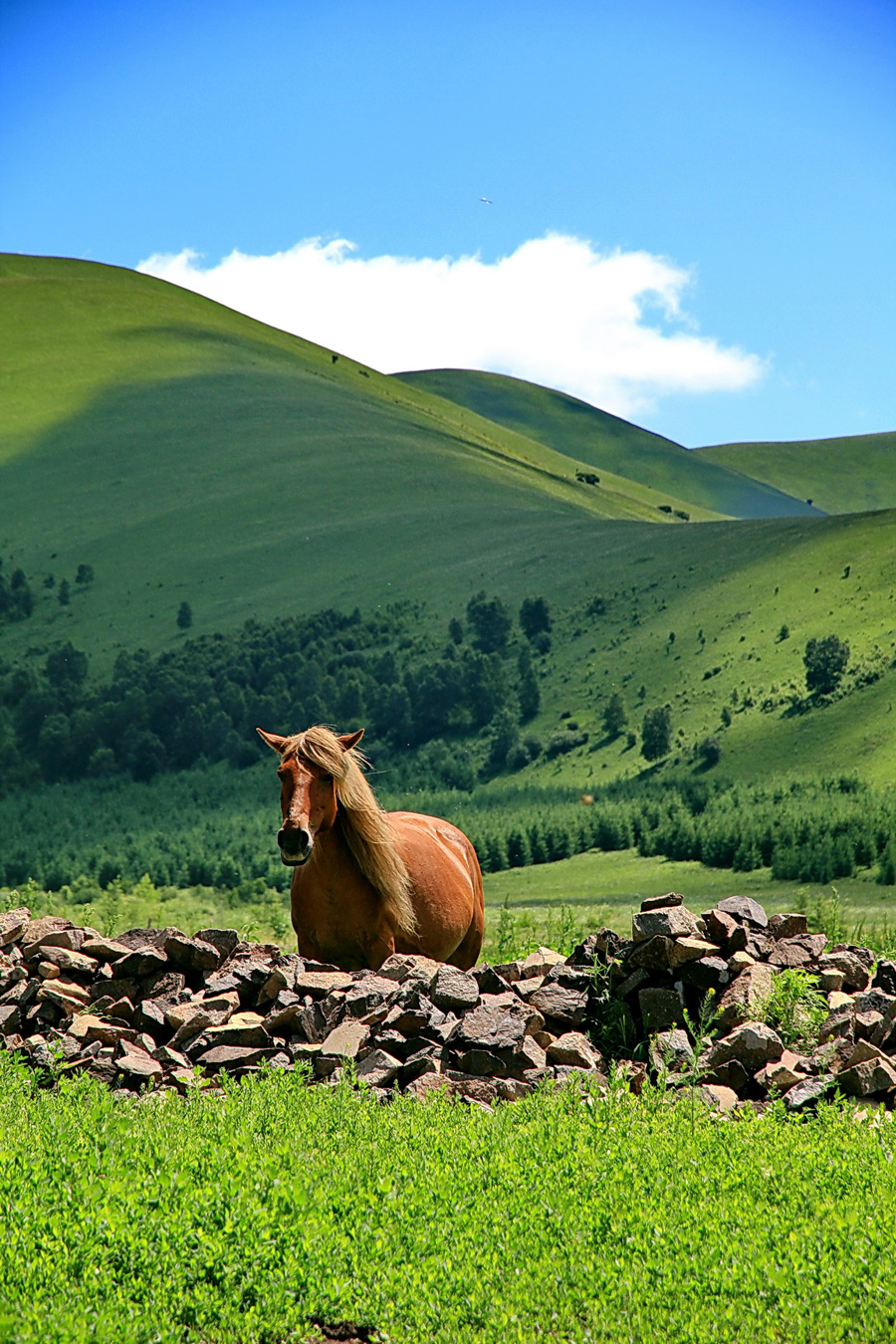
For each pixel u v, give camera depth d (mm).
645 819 97062
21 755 155750
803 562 151250
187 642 169625
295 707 152250
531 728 137000
